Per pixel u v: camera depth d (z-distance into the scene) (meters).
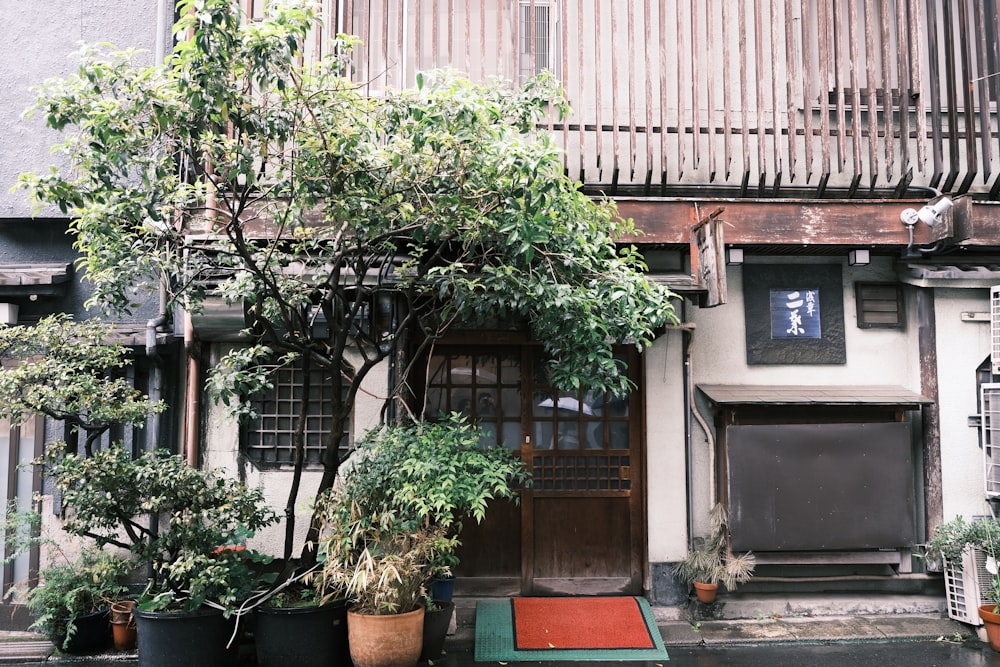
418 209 5.33
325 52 7.37
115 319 7.68
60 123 4.65
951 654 6.64
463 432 6.24
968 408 7.84
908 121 8.08
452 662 6.46
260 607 5.98
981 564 7.16
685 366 7.88
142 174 4.90
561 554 7.96
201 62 4.34
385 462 5.95
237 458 7.47
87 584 6.66
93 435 6.64
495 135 4.98
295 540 7.42
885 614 7.57
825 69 7.59
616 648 6.68
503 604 7.58
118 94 4.75
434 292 6.58
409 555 5.82
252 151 5.02
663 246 7.53
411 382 7.97
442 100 4.78
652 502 7.77
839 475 7.48
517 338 7.86
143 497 6.09
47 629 6.68
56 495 7.42
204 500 5.92
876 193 8.02
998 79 7.78
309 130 5.00
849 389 7.93
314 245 6.14
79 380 6.25
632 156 7.48
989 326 7.91
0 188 7.69
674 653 6.71
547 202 5.14
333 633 5.96
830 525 7.43
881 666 6.36
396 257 6.85
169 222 5.68
